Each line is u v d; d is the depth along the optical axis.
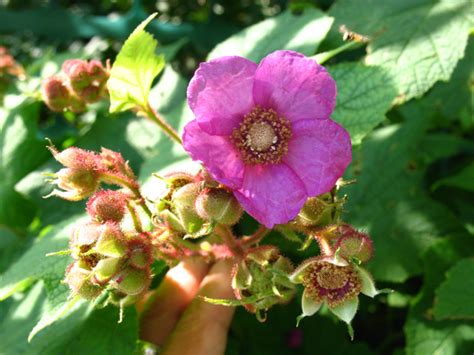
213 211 0.13
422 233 0.21
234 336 0.22
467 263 0.19
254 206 0.13
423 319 0.20
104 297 0.16
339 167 0.13
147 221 0.15
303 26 0.18
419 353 0.19
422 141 0.25
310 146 0.13
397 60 0.18
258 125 0.13
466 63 0.24
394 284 0.22
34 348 0.16
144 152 0.21
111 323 0.16
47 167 0.22
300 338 0.23
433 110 0.24
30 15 0.32
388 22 0.19
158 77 0.24
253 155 0.13
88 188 0.14
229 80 0.13
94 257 0.13
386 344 0.23
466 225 0.23
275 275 0.13
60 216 0.21
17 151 0.22
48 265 0.16
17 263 0.17
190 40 0.29
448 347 0.19
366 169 0.23
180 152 0.18
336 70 0.18
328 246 0.13
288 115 0.13
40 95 0.21
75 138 0.23
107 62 0.18
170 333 0.18
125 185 0.15
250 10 0.30
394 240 0.21
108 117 0.21
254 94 0.13
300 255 0.19
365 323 0.24
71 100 0.19
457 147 0.25
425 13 0.19
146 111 0.16
